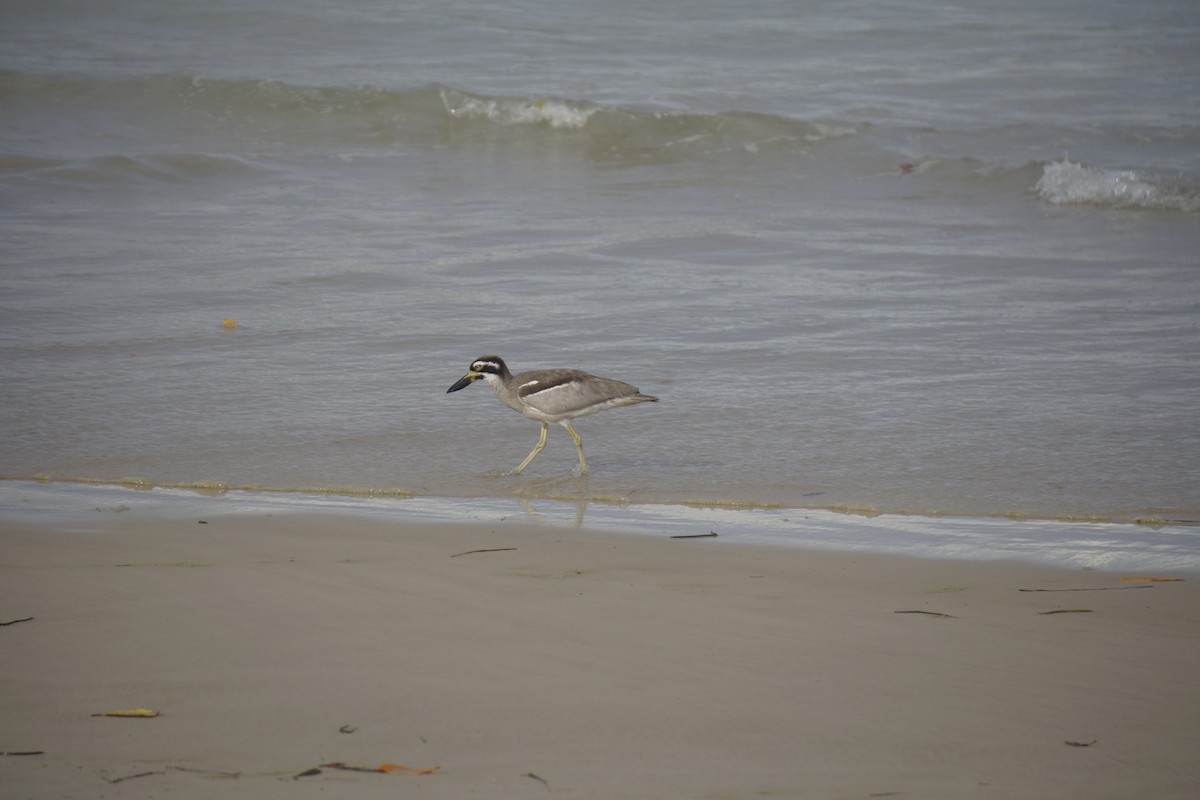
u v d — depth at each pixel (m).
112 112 37.94
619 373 17.64
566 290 21.86
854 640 8.67
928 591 9.98
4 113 37.47
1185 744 7.08
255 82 39.25
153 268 22.73
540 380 14.03
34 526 11.27
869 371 17.66
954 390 16.77
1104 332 19.39
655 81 41.75
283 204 28.30
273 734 6.86
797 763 6.70
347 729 6.95
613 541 11.37
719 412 16.06
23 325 19.20
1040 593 9.97
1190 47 47.88
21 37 47.25
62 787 6.19
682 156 34.19
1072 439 14.79
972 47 47.97
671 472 13.92
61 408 15.65
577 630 8.68
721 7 54.81
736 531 11.82
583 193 30.25
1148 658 8.45
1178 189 29.00
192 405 15.93
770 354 18.45
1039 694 7.77
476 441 15.09
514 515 12.34
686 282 22.45
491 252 24.41
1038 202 29.52
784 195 30.17
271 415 15.66
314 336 19.11
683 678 7.82
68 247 24.00
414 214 27.64
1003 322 20.00
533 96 38.66
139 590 9.27
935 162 32.47
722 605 9.41
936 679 7.96
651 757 6.70
